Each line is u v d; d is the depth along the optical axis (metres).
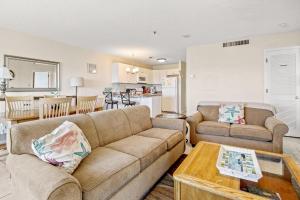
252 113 3.23
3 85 3.42
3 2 2.56
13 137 1.41
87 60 5.42
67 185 0.97
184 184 1.34
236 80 4.53
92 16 3.06
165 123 2.89
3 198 1.70
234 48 4.52
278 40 4.04
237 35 4.15
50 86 4.42
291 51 3.93
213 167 1.50
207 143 2.10
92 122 2.05
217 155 1.74
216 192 1.18
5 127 2.50
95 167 1.42
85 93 5.36
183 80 7.72
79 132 1.64
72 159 1.34
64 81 4.74
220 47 4.69
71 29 3.69
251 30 3.81
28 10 2.82
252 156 1.70
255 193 1.29
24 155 1.38
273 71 4.12
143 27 3.60
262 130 2.69
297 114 3.94
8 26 3.51
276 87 4.11
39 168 1.14
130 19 3.18
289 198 1.27
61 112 2.78
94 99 3.36
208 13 2.95
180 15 3.01
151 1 2.55
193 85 5.10
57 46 4.56
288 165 1.55
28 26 3.52
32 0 2.51
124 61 7.14
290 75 3.96
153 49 5.50
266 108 3.18
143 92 8.11
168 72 8.57
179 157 2.67
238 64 4.49
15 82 3.77
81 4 2.63
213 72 4.80
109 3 2.60
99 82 5.86
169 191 1.89
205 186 1.22
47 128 1.63
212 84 4.83
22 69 3.89
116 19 3.18
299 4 2.65
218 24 3.45
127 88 7.27
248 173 1.35
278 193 1.31
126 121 2.49
